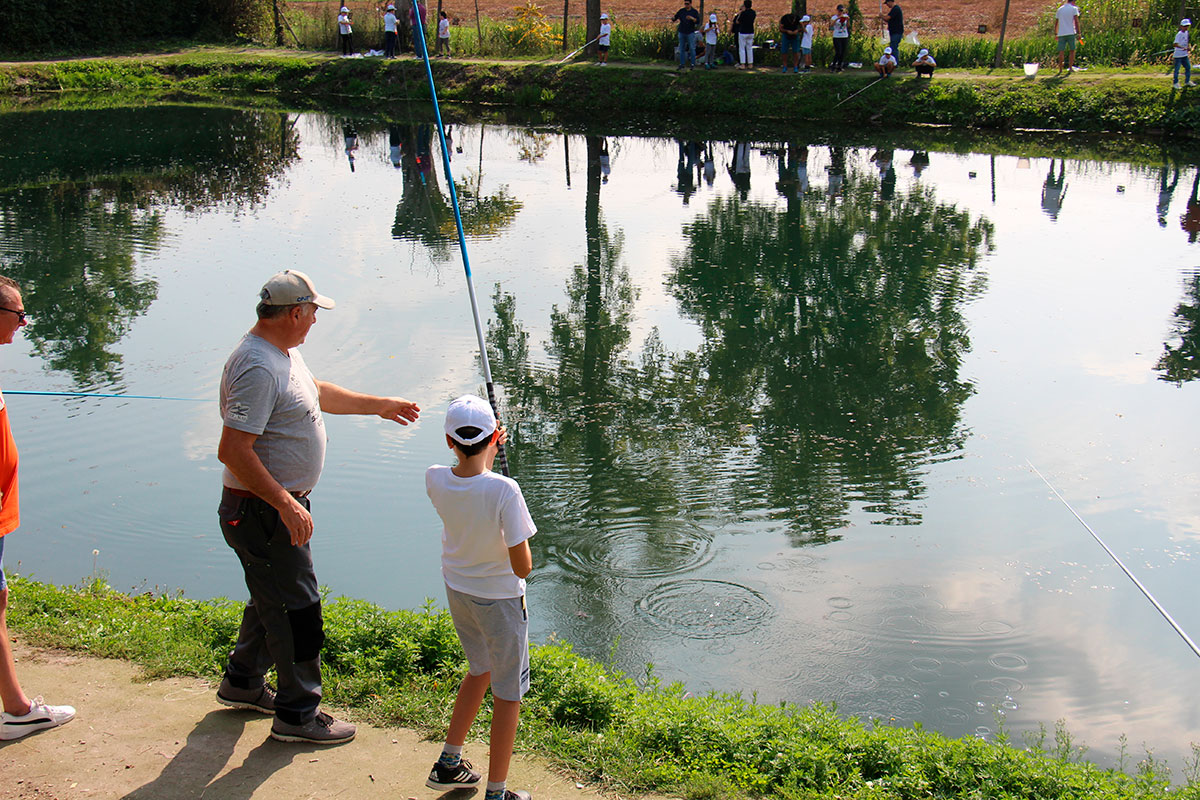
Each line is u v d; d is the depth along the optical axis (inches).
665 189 845.8
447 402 435.5
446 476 149.8
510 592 149.9
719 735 184.7
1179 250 655.1
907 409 437.7
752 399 448.5
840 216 751.1
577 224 738.2
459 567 150.3
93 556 312.5
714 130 1088.8
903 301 573.9
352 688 189.2
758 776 171.3
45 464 376.5
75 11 1549.0
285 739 169.0
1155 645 278.1
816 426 421.1
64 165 933.8
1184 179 836.0
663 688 249.6
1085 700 254.8
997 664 269.7
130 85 1429.6
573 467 383.9
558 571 315.0
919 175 873.5
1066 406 437.1
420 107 1275.8
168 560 310.8
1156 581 309.3
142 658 197.6
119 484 361.7
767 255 660.1
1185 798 184.1
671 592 303.4
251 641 174.9
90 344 499.2
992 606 296.8
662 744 181.0
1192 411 429.1
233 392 152.6
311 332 516.7
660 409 437.4
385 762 166.1
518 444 402.9
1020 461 389.7
